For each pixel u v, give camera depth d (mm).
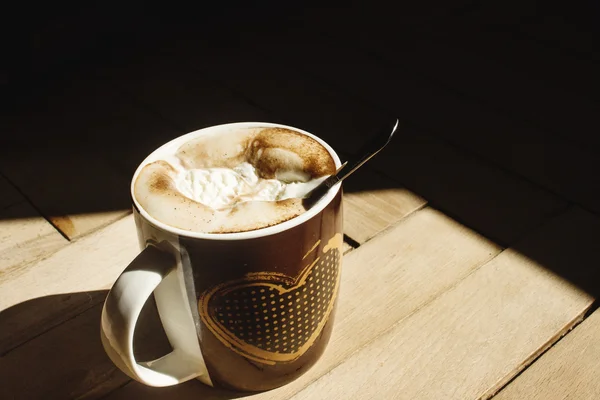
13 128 591
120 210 493
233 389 369
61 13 687
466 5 771
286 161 340
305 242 322
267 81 643
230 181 342
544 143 543
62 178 528
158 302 347
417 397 363
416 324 400
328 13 770
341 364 380
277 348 348
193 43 725
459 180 508
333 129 568
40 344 401
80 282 438
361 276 431
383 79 638
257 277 320
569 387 363
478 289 418
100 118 599
